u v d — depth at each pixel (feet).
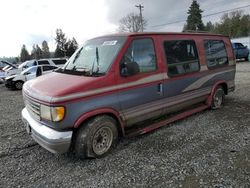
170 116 18.37
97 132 13.20
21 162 13.56
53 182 11.51
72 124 12.25
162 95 16.33
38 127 12.79
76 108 12.23
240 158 13.00
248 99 25.67
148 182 11.17
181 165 12.49
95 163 13.08
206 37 20.21
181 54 17.63
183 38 17.97
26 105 14.90
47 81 13.89
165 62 16.30
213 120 19.22
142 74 14.90
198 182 11.00
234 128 17.39
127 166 12.62
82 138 12.81
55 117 11.78
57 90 12.15
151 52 15.58
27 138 17.22
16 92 44.55
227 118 19.63
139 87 14.80
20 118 22.97
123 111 14.26
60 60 63.10
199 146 14.62
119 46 14.26
